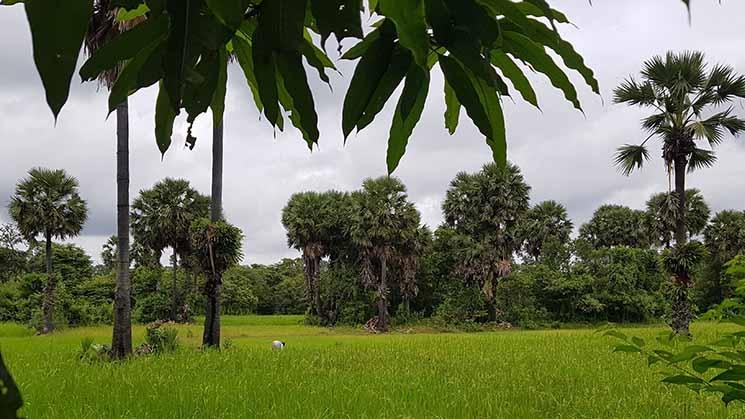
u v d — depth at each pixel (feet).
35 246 111.86
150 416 17.63
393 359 35.68
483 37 2.34
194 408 18.69
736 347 6.53
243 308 166.40
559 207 133.80
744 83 54.65
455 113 3.74
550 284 115.14
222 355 34.19
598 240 150.00
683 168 58.13
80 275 130.41
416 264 113.60
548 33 2.96
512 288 112.06
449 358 36.81
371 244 108.68
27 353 38.09
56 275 101.96
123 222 35.86
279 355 35.76
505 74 3.34
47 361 31.99
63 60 1.67
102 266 171.42
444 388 23.48
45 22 1.67
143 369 27.43
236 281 169.78
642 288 114.73
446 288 118.01
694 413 18.37
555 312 115.75
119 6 2.52
